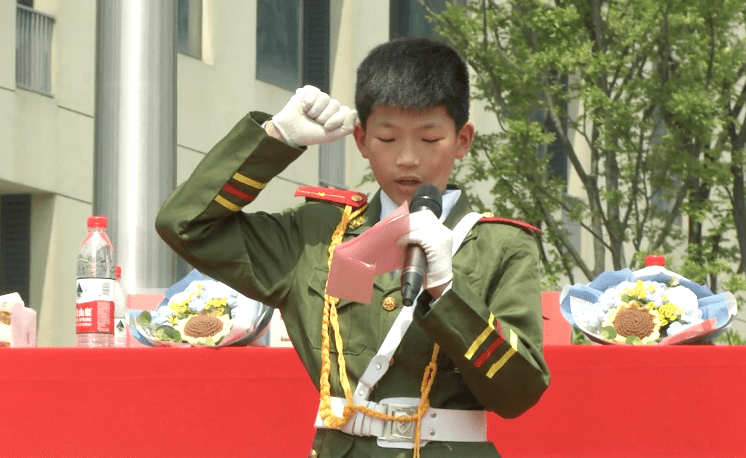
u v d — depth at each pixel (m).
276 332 11.06
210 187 6.63
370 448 6.54
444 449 6.52
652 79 30.62
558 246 31.52
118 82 14.72
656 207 32.50
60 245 33.19
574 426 9.79
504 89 30.81
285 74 37.69
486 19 30.97
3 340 10.66
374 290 6.66
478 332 6.07
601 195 31.88
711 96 30.36
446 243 5.96
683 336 10.40
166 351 9.50
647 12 29.78
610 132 30.17
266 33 36.94
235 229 6.82
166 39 14.91
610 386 9.84
